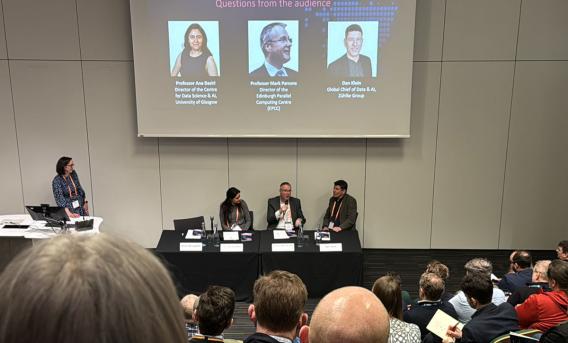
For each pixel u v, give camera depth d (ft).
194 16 17.60
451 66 18.35
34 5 17.79
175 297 1.15
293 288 5.77
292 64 17.95
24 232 14.75
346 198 17.71
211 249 15.14
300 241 15.75
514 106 18.61
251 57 17.92
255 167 19.29
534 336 7.23
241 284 15.25
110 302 0.99
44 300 0.96
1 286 1.00
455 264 18.65
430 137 18.98
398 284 8.16
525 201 19.38
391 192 19.47
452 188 19.38
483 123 18.80
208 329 7.23
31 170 19.10
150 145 19.10
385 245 19.86
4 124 18.67
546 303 8.61
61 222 14.49
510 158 19.04
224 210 17.20
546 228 19.51
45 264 1.01
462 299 10.07
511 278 11.74
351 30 17.62
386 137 18.48
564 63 18.19
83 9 17.92
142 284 1.06
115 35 18.17
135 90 18.37
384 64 17.85
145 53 17.83
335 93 18.13
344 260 15.12
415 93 18.63
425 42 18.21
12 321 0.96
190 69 17.98
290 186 17.48
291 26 17.66
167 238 15.83
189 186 19.45
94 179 19.31
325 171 19.30
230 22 17.65
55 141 18.93
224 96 18.22
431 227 19.71
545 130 18.78
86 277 1.00
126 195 19.49
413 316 9.15
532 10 17.80
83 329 0.96
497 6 17.80
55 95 18.54
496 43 18.11
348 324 3.30
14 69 18.25
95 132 18.92
